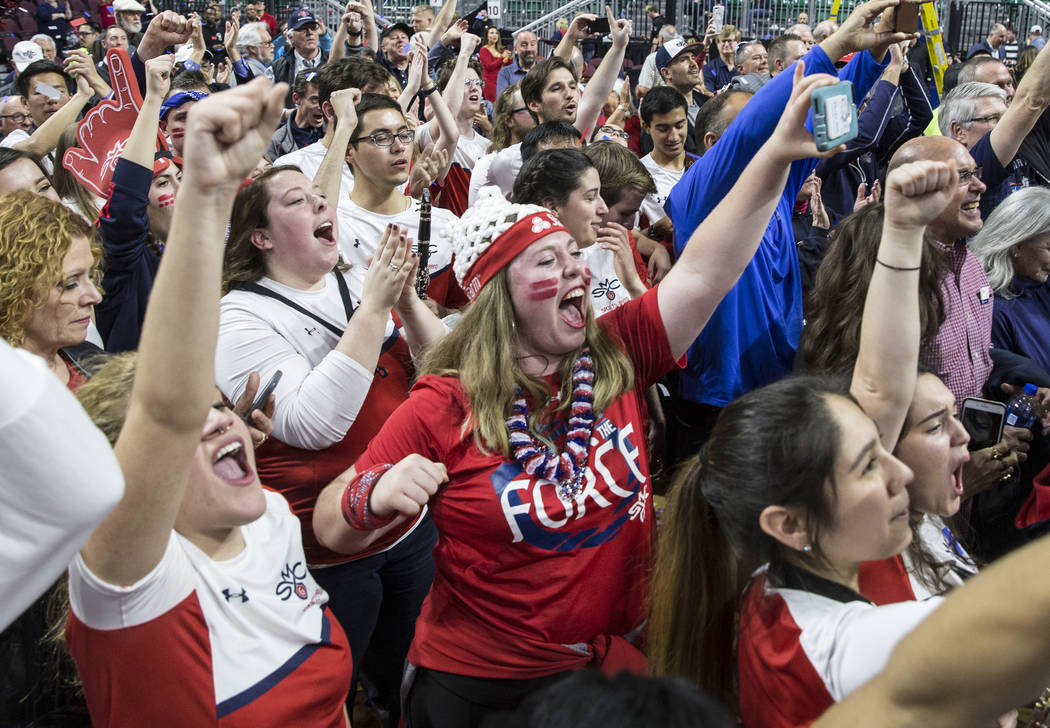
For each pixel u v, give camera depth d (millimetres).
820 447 1438
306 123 5965
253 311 2510
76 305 2338
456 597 1922
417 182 4023
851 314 2428
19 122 5949
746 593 1566
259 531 1728
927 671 737
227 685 1527
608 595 1889
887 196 1597
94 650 1459
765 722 1435
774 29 12609
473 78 5863
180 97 4059
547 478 1836
